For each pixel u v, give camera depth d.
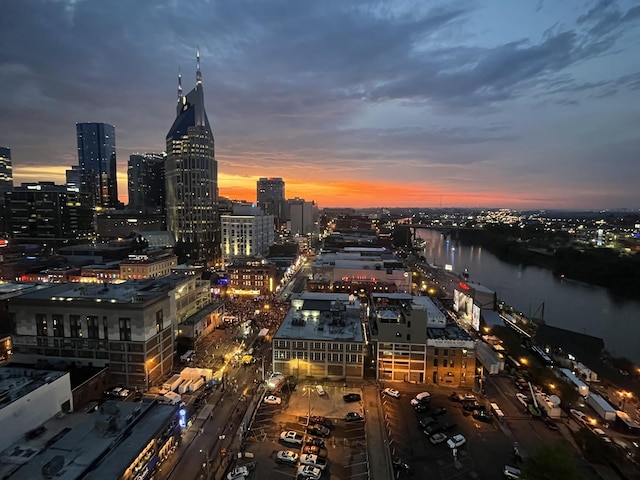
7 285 124.75
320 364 90.69
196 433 68.69
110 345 85.81
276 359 91.81
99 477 46.12
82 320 86.56
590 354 105.00
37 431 58.12
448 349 89.12
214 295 177.25
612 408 77.31
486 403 81.81
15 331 89.31
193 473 58.00
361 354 89.44
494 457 63.94
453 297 168.75
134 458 50.62
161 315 91.94
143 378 85.12
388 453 64.00
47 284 126.19
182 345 109.62
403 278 168.75
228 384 88.44
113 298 88.75
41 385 62.25
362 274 171.62
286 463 60.78
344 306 110.00
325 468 59.62
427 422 71.50
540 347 114.00
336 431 70.00
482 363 102.44
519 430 72.25
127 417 58.59
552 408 77.19
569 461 52.97
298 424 71.88
